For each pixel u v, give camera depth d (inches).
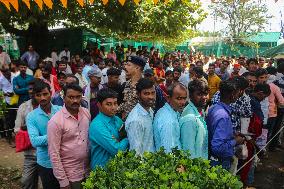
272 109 289.6
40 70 358.0
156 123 142.6
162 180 97.3
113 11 561.6
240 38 1227.9
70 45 772.0
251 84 249.3
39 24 591.8
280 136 330.3
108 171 109.2
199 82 153.9
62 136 145.3
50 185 161.3
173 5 639.1
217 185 98.3
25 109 210.5
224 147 151.5
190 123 142.9
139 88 142.1
